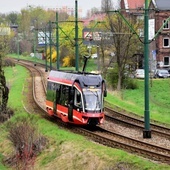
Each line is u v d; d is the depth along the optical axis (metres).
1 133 42.62
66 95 40.44
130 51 86.38
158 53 111.12
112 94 63.66
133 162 26.39
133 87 85.50
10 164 34.91
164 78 98.50
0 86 50.16
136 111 49.22
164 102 73.25
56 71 44.56
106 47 94.31
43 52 151.12
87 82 38.66
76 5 54.66
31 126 36.84
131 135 36.66
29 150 34.25
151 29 39.25
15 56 168.88
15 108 51.09
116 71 83.56
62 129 38.41
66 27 114.12
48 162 31.92
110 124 41.50
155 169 25.19
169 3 109.81
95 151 29.38
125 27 80.75
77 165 29.14
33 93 62.47
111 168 26.41
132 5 122.62
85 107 38.16
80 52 111.69
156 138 35.41
